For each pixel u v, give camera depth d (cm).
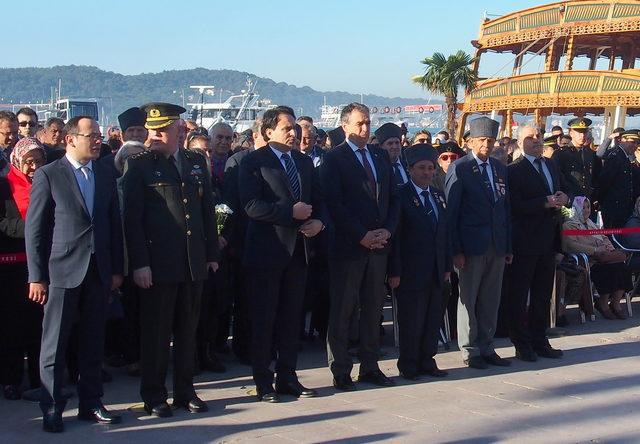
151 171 612
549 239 817
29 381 704
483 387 720
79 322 602
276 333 760
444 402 671
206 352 769
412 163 749
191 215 621
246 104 3959
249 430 592
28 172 662
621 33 1878
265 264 656
